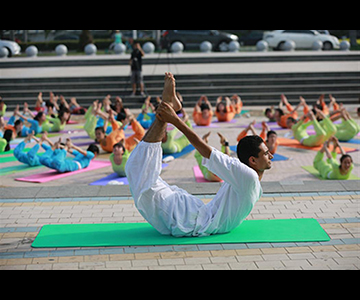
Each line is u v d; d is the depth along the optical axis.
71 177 9.11
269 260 4.68
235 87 20.84
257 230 5.43
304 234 5.30
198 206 5.28
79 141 13.12
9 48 30.53
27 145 12.53
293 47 29.97
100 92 20.80
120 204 6.50
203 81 21.12
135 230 5.49
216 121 16.48
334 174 8.47
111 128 12.89
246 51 30.17
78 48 36.03
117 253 4.86
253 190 4.96
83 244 5.07
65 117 14.73
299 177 8.94
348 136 12.20
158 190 5.09
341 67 23.16
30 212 6.18
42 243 5.11
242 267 4.53
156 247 4.99
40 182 8.71
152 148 4.90
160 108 4.69
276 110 14.82
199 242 5.08
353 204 6.37
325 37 32.34
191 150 11.60
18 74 22.77
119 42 31.39
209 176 8.50
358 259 4.68
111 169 9.77
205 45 29.20
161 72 22.36
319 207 6.27
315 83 21.25
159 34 35.41
